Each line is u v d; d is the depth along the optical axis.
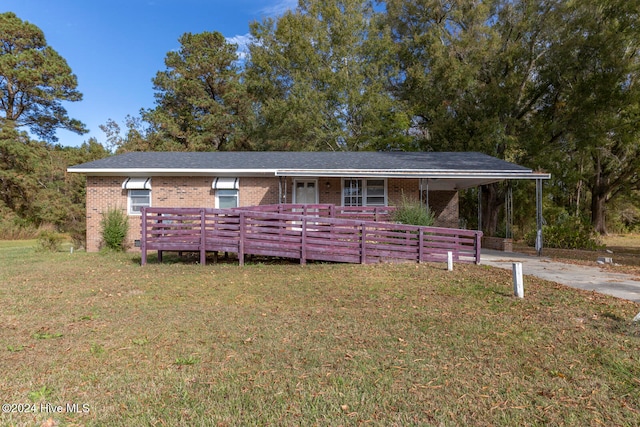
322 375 3.75
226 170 14.91
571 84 21.69
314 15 28.20
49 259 12.35
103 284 8.13
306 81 27.20
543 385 3.56
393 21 27.80
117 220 14.34
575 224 20.02
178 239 10.90
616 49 19.77
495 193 23.62
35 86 32.06
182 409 3.16
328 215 14.02
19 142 29.95
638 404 3.23
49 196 29.20
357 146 27.30
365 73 27.56
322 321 5.43
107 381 3.65
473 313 5.79
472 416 3.05
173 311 5.99
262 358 4.16
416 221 12.53
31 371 3.86
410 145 25.64
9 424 2.95
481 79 24.00
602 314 5.70
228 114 34.25
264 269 9.96
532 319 5.48
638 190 28.75
